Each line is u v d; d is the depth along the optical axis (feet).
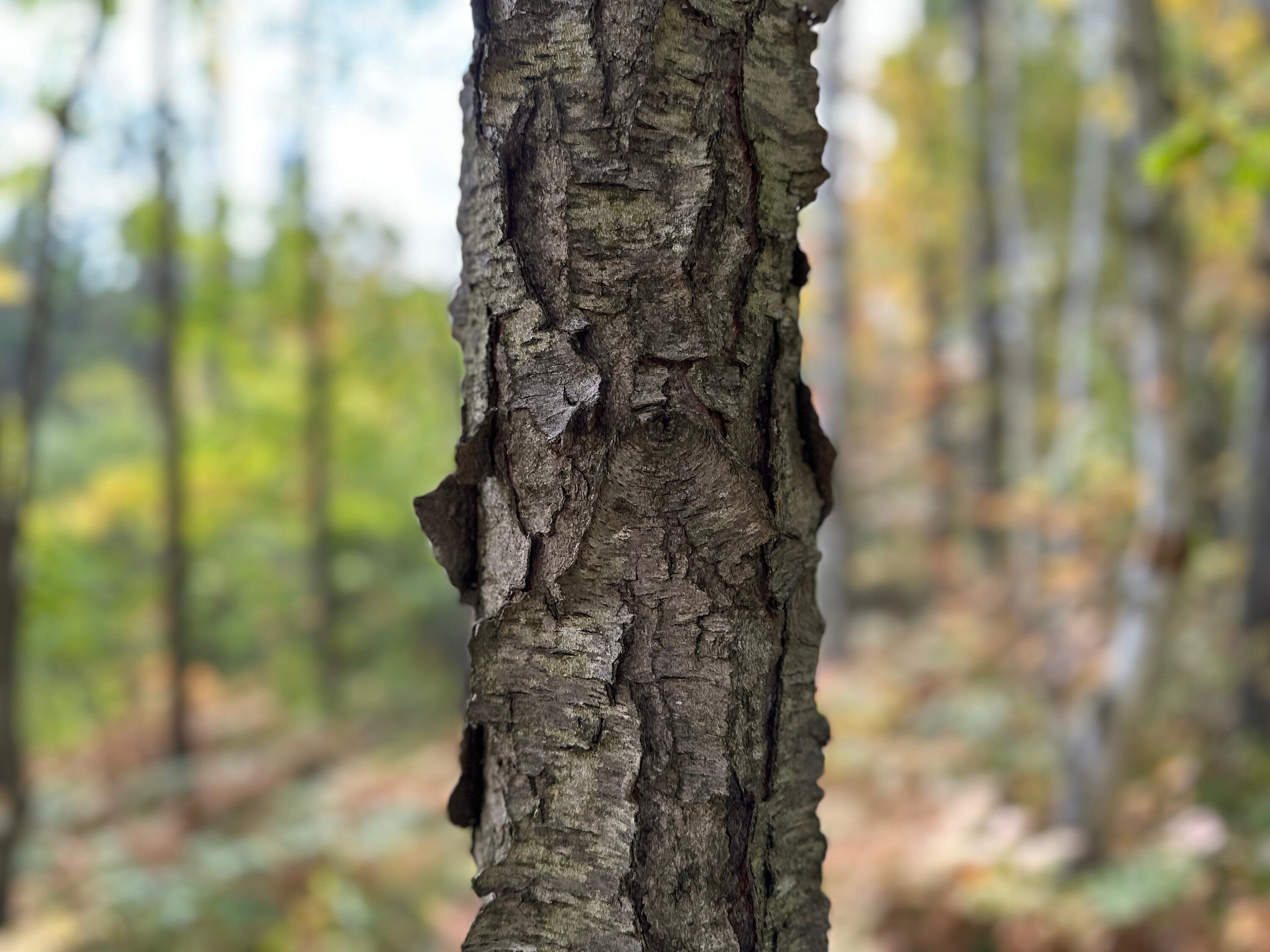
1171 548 13.33
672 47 2.74
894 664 26.30
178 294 29.55
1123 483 18.65
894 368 43.88
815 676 3.14
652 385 2.75
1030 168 37.55
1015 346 29.04
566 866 2.87
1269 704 16.99
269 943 15.93
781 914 2.97
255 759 27.96
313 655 38.06
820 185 3.03
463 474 2.93
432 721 34.76
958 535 36.52
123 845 19.88
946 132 40.86
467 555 3.02
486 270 2.93
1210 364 25.63
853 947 13.39
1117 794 13.82
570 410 2.77
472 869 18.47
